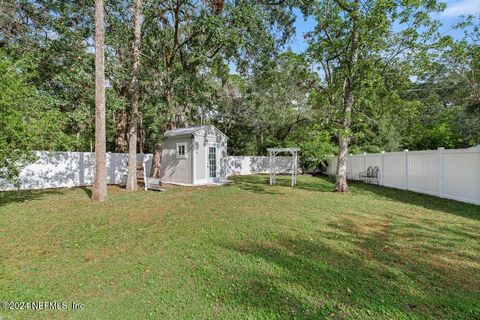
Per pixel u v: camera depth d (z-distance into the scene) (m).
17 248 3.91
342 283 2.85
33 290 2.74
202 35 12.30
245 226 5.04
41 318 2.29
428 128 13.22
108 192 9.43
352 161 14.84
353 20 8.25
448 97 13.20
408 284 2.83
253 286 2.79
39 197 8.18
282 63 16.61
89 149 19.52
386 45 8.28
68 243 4.13
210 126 12.74
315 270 3.16
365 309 2.39
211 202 7.53
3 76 5.60
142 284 2.86
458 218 5.60
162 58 12.87
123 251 3.80
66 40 8.88
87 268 3.25
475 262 3.38
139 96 11.09
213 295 2.62
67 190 9.74
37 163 10.11
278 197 8.42
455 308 2.40
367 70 8.16
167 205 7.09
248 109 20.88
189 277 3.01
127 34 10.17
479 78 10.16
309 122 19.42
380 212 6.20
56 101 8.91
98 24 7.49
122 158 12.81
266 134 22.28
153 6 10.43
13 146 5.63
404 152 10.12
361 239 4.29
